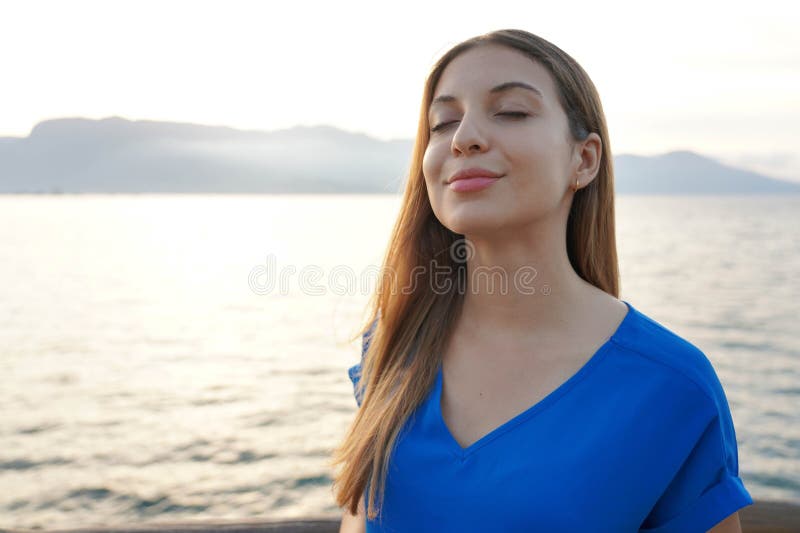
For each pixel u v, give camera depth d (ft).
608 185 4.40
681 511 3.70
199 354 80.89
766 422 48.37
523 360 3.96
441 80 4.17
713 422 3.63
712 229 320.29
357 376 5.18
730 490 3.67
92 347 84.94
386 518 4.06
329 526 6.79
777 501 6.60
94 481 40.29
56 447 46.91
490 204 3.77
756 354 72.08
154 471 41.96
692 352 3.81
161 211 621.72
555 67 3.93
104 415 55.21
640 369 3.70
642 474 3.55
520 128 3.78
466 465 3.71
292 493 38.09
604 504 3.50
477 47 4.01
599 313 4.00
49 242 267.18
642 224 364.79
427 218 4.66
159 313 112.57
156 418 54.29
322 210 636.89
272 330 95.76
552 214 3.98
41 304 121.39
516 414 3.82
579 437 3.60
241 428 51.11
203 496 37.91
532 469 3.58
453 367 4.19
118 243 263.49
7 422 53.01
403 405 4.12
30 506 36.65
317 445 46.52
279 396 60.70
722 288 125.59
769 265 166.40
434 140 4.10
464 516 3.64
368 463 4.15
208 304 122.42
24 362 75.82
